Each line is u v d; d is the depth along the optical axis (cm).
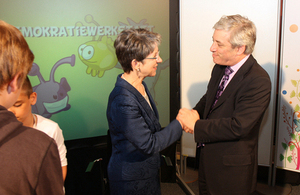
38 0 223
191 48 207
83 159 217
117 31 254
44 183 46
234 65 136
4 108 43
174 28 218
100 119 269
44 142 47
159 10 264
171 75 230
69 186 196
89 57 250
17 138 43
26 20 224
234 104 129
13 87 45
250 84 121
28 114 93
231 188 133
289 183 223
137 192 117
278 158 210
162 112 292
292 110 195
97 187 197
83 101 259
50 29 232
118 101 105
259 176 231
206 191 154
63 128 258
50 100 247
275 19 184
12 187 39
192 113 140
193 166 237
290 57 187
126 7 252
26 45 47
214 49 131
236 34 121
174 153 230
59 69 244
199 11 199
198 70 210
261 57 194
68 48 242
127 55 108
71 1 233
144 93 126
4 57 41
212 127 126
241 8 189
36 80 239
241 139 130
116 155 118
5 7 216
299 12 176
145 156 115
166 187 230
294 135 199
